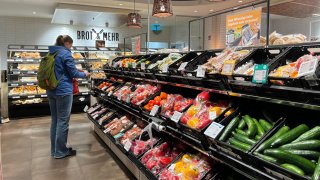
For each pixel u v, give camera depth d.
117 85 4.78
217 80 1.94
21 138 4.99
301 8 8.23
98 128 4.93
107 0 7.68
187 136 2.16
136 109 3.30
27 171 3.43
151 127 2.86
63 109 3.84
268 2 1.96
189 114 2.23
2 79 6.97
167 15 5.20
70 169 3.49
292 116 1.75
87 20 9.73
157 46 12.85
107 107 5.15
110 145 4.23
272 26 11.55
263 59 1.90
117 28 11.90
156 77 3.04
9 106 6.80
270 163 1.33
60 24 10.88
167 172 2.37
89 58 8.04
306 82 1.28
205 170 2.16
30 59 7.27
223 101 2.20
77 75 3.86
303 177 1.16
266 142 1.49
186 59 2.75
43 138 5.00
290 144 1.41
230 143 1.70
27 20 10.38
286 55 1.64
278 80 1.44
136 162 2.88
